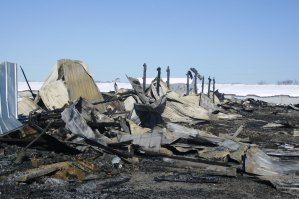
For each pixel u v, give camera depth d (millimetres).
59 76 21438
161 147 13281
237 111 36094
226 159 12438
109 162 11227
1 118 12789
